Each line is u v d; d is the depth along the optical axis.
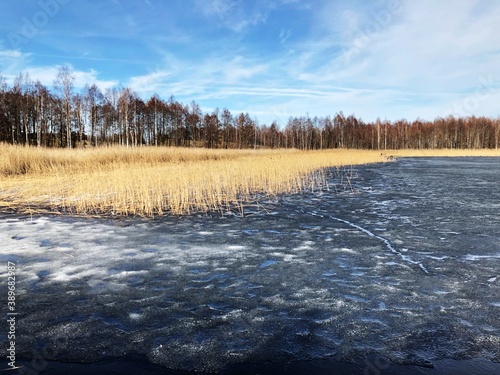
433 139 67.19
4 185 11.60
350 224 7.14
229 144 67.56
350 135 73.31
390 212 8.41
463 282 4.04
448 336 2.89
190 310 3.39
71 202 9.50
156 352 2.69
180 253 5.22
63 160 16.20
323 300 3.60
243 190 11.71
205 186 11.53
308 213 8.39
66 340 2.85
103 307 3.45
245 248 5.48
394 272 4.38
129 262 4.81
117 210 8.67
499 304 3.48
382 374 2.40
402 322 3.13
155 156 20.41
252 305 3.49
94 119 43.97
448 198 10.57
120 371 2.45
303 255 5.10
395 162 31.30
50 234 6.37
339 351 2.69
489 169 22.58
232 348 2.74
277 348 2.73
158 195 9.37
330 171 20.56
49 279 4.18
